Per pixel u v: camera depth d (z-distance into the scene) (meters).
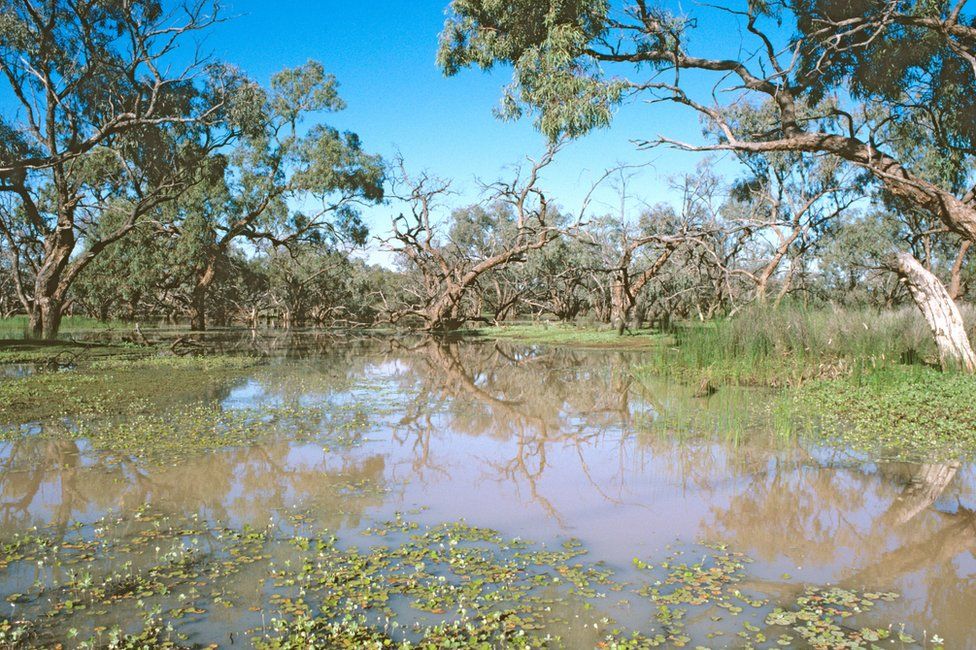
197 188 37.31
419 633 3.81
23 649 3.60
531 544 5.21
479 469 7.45
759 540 5.29
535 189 35.03
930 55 14.91
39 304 26.73
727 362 14.91
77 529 5.46
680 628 3.88
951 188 19.94
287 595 4.29
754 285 37.09
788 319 15.25
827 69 16.03
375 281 61.09
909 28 14.68
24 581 4.48
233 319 60.97
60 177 26.59
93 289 44.03
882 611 4.10
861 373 12.61
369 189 40.16
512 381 15.73
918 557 4.96
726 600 4.24
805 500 6.28
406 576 4.57
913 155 24.69
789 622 3.95
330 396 12.99
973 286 36.91
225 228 40.38
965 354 12.54
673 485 6.79
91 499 6.24
